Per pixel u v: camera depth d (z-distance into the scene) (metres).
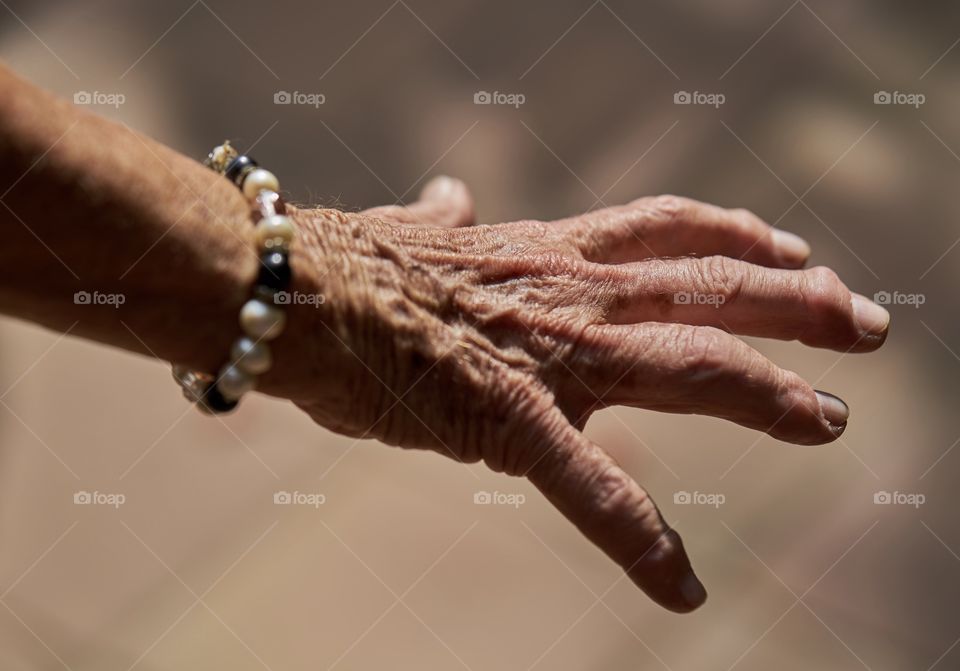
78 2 1.00
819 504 0.75
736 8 0.95
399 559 0.75
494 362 0.57
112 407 0.81
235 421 0.80
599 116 0.89
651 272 0.60
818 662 0.70
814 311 0.60
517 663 0.71
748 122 0.87
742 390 0.57
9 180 0.51
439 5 0.98
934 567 0.72
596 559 0.75
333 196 0.84
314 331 0.55
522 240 0.60
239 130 0.90
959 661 0.70
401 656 0.71
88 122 0.52
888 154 0.84
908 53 0.91
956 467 0.75
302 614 0.73
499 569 0.74
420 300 0.57
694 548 0.74
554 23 0.96
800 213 0.81
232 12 0.98
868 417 0.76
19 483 0.77
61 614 0.73
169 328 0.54
